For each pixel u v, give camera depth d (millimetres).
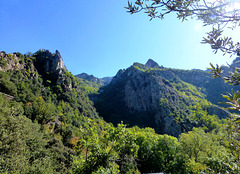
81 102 81438
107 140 7309
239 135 3367
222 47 1956
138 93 107688
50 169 12164
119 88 135375
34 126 24688
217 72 1881
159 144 33875
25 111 35156
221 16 1863
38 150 16828
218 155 17484
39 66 79000
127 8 2381
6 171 9156
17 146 12523
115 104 117062
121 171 17516
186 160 24094
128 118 94125
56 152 19281
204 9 1899
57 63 84188
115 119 94062
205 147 24672
